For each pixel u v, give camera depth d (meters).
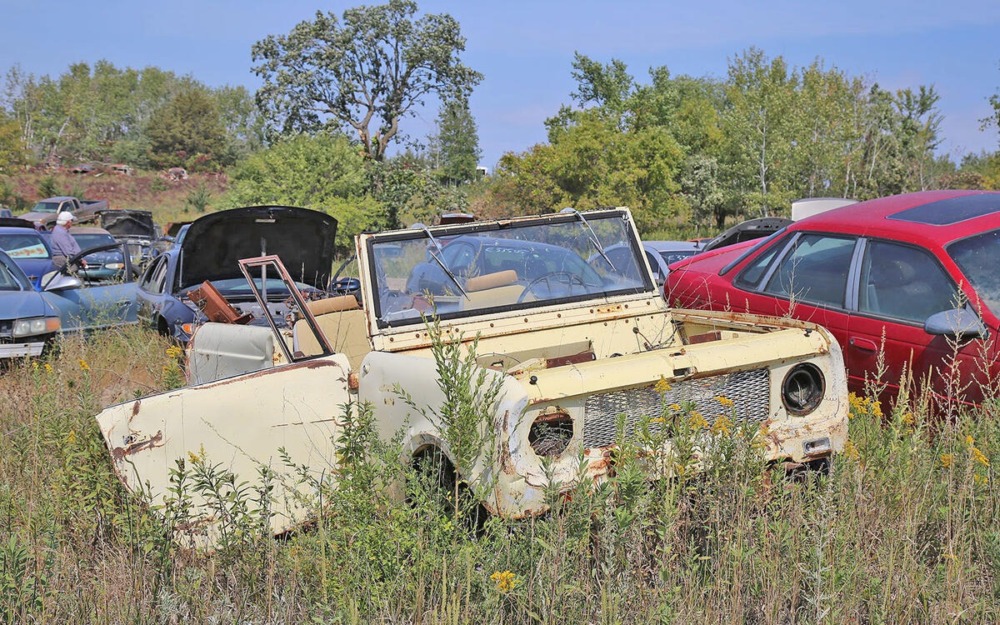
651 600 3.66
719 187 40.34
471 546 3.78
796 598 3.69
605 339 5.59
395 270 5.30
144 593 3.93
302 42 45.50
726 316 5.44
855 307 6.09
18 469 5.31
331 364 4.68
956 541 4.06
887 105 35.78
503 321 5.37
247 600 3.99
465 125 68.94
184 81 134.38
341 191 31.97
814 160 34.94
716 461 4.10
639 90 40.19
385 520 3.85
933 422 5.40
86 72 133.75
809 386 4.71
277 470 4.54
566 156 35.22
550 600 3.56
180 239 10.62
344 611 3.54
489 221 5.62
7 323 9.77
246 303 9.38
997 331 5.28
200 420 4.49
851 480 4.31
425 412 4.24
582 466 3.86
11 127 65.88
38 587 3.84
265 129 46.28
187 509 4.27
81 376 7.21
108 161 99.88
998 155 30.98
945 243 5.76
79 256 11.99
